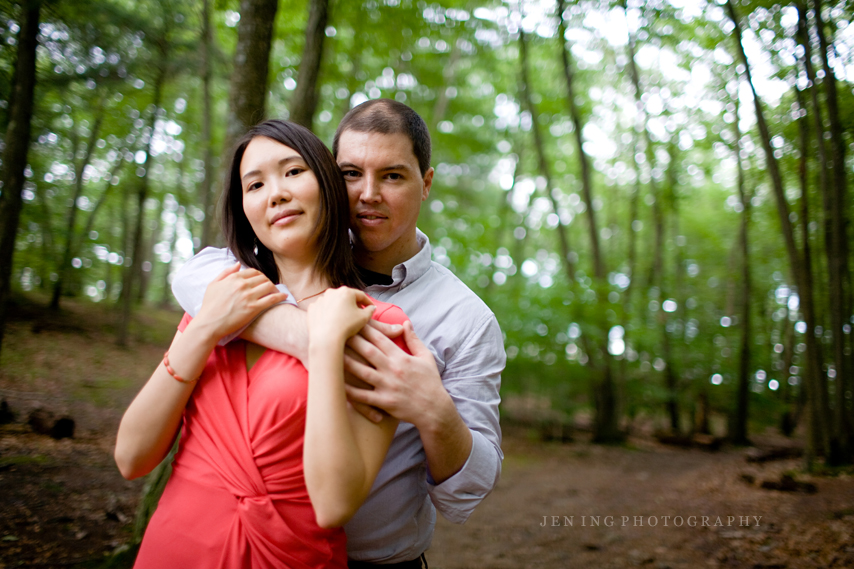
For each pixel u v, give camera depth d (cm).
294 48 807
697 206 1650
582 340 1197
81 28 704
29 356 1094
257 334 108
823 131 680
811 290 695
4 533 364
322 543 104
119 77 836
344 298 103
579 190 1672
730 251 1580
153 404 105
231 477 103
